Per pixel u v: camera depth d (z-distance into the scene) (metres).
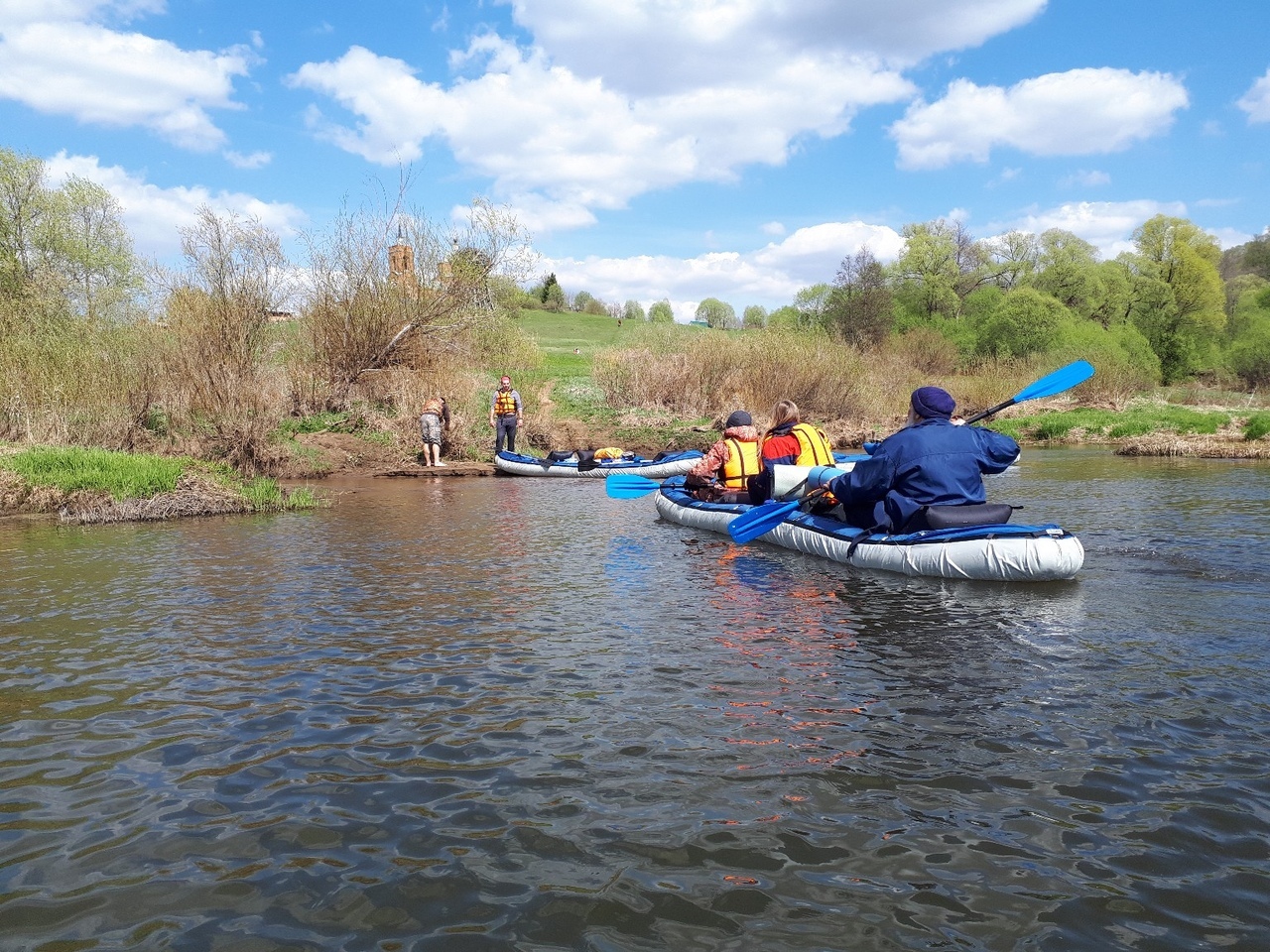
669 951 2.22
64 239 26.27
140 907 2.46
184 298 16.05
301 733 3.70
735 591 6.16
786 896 2.46
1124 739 3.49
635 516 10.34
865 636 4.99
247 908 2.45
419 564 7.30
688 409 22.17
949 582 6.29
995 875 2.55
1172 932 2.26
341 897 2.49
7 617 5.67
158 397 14.99
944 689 4.10
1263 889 2.45
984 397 28.02
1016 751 3.40
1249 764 3.24
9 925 2.37
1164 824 2.81
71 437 13.77
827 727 3.66
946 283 57.25
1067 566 6.01
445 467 16.17
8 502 10.96
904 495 6.74
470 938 2.29
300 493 11.75
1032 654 4.61
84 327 15.34
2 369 13.85
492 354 25.84
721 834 2.81
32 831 2.90
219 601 6.05
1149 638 4.85
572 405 22.88
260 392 15.30
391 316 20.20
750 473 9.35
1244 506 9.58
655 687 4.18
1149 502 10.01
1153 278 47.78
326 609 5.80
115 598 6.16
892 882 2.52
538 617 5.52
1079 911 2.36
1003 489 11.48
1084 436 21.42
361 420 18.59
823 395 23.08
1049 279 52.56
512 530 9.21
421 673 4.44
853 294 52.34
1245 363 41.47
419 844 2.78
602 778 3.22
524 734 3.64
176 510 10.44
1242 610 5.41
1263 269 63.38
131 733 3.73
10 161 25.98
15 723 3.85
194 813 3.01
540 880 2.57
